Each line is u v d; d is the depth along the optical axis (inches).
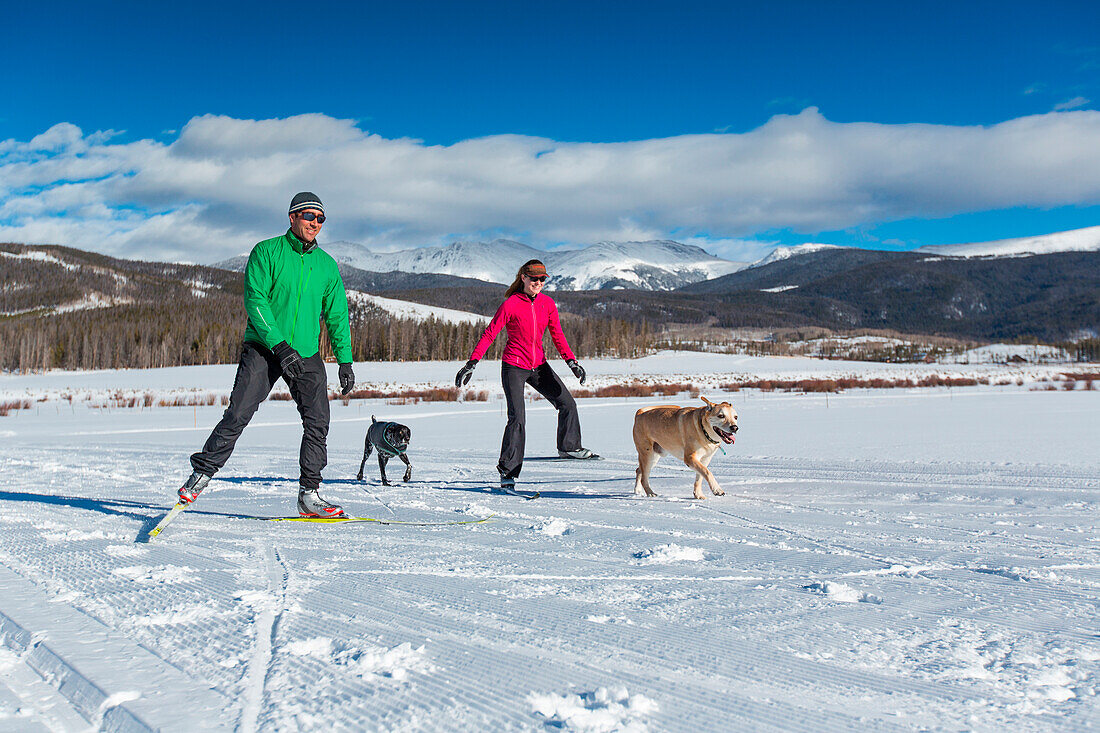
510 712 73.9
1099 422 612.4
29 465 379.9
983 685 83.0
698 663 89.2
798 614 110.6
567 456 317.1
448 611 110.2
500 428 705.0
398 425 305.7
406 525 193.6
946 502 238.8
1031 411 773.3
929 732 70.8
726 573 138.2
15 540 167.5
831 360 4613.7
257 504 234.5
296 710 73.5
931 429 570.9
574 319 5324.8
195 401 1729.8
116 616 106.3
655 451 269.7
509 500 246.7
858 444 462.3
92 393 2142.0
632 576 135.2
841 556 153.9
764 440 500.4
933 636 100.5
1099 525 193.8
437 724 70.8
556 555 153.6
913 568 142.6
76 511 215.9
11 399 1927.9
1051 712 75.7
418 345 4650.6
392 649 91.1
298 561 145.8
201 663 86.9
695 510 222.1
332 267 208.2
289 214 197.3
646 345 5196.9
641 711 75.0
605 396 1689.2
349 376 212.5
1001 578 134.7
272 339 186.5
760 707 76.6
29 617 105.2
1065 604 117.0
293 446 529.0
